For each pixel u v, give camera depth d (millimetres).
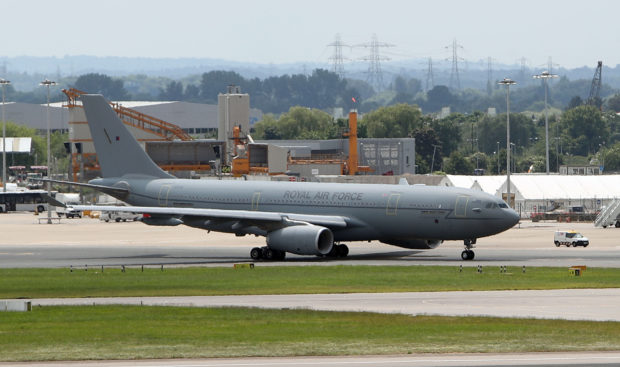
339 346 110438
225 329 124812
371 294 167125
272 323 130625
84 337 118062
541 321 131125
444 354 105500
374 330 123000
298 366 98688
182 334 120312
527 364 99375
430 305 150875
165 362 101500
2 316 139500
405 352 106500
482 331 121750
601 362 100438
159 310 145375
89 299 164250
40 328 126812
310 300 159125
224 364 100125
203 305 152625
